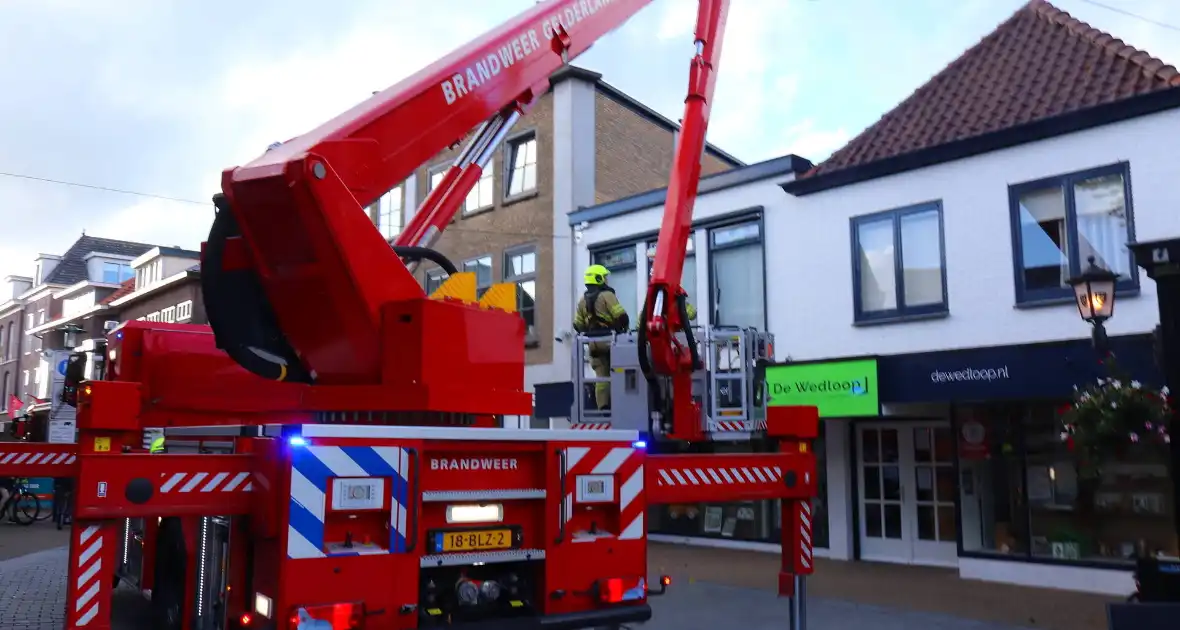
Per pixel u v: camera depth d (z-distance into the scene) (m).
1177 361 5.89
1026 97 10.57
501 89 5.60
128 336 7.60
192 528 5.35
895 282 11.09
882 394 10.57
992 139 10.19
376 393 4.61
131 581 7.08
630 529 4.85
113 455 3.91
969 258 10.37
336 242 4.37
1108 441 7.34
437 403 4.57
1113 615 5.62
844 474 11.97
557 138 16.14
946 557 11.10
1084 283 7.58
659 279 6.45
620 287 14.66
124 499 3.90
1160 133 8.98
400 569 4.10
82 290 41.59
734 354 8.52
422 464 4.26
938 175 10.74
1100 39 10.70
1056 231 9.73
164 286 32.09
